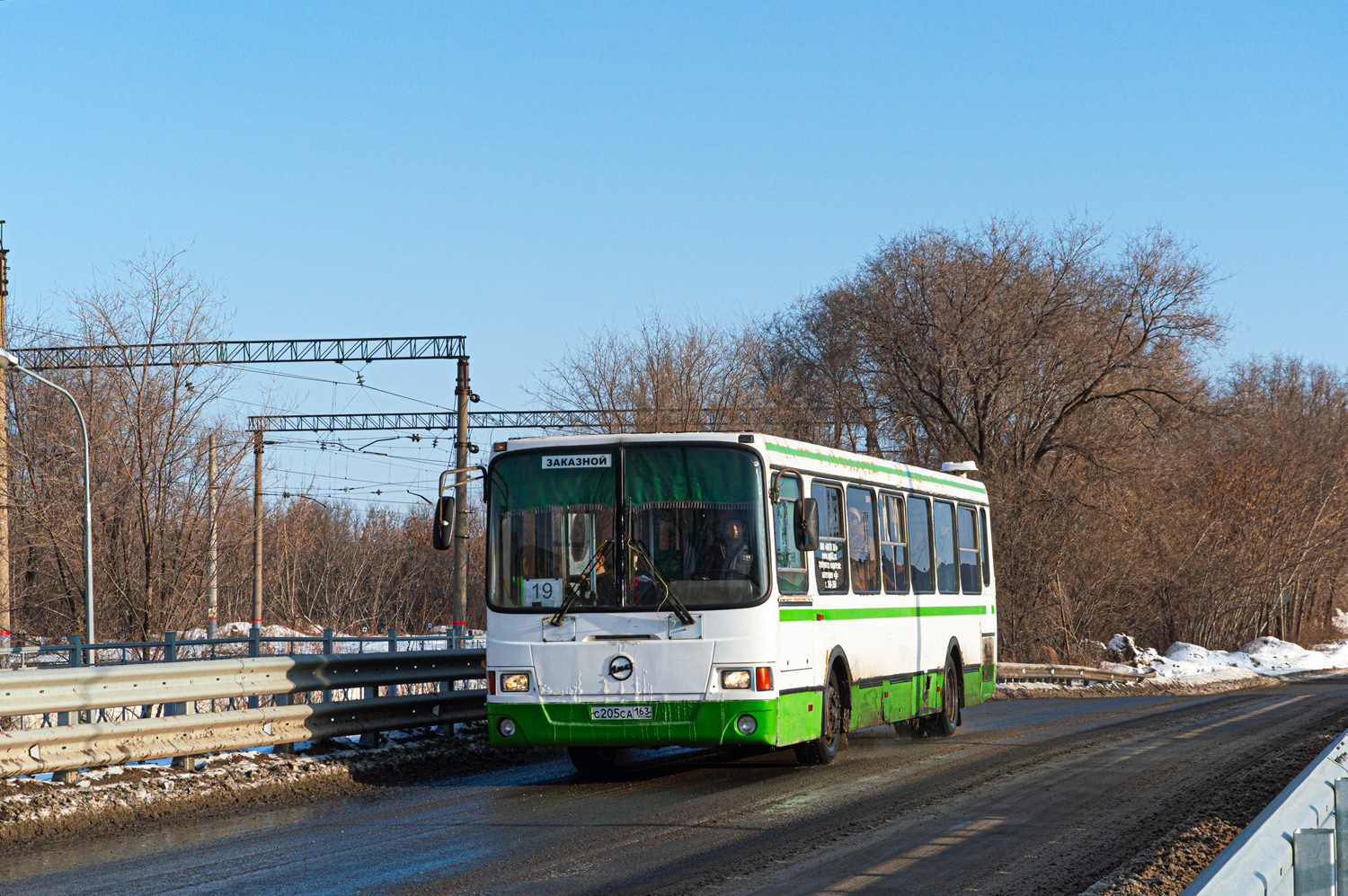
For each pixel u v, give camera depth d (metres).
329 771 12.92
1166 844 9.35
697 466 12.92
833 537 14.65
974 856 8.91
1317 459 67.00
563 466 13.09
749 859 8.84
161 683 11.84
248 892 7.86
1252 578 57.12
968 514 19.89
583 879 8.21
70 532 32.97
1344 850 5.12
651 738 12.45
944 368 45.75
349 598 54.81
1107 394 46.00
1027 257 46.84
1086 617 47.44
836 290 50.28
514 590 12.93
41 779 11.02
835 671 14.59
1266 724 20.05
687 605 12.62
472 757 14.96
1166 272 45.56
